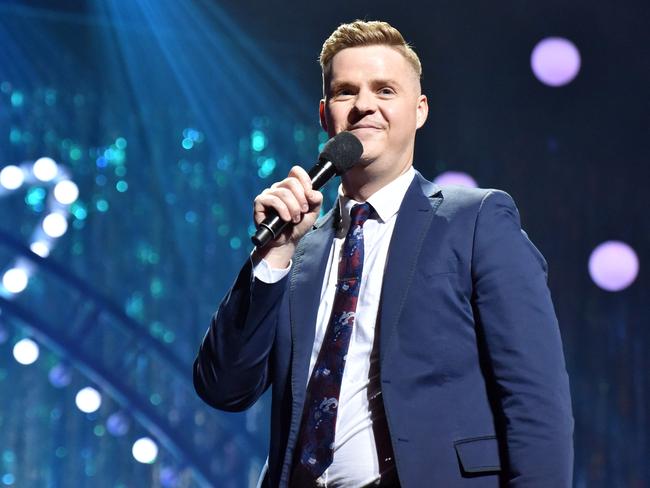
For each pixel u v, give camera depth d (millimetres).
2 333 25219
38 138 25203
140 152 25734
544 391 6004
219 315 6738
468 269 6398
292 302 6773
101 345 25391
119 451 25359
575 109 25938
